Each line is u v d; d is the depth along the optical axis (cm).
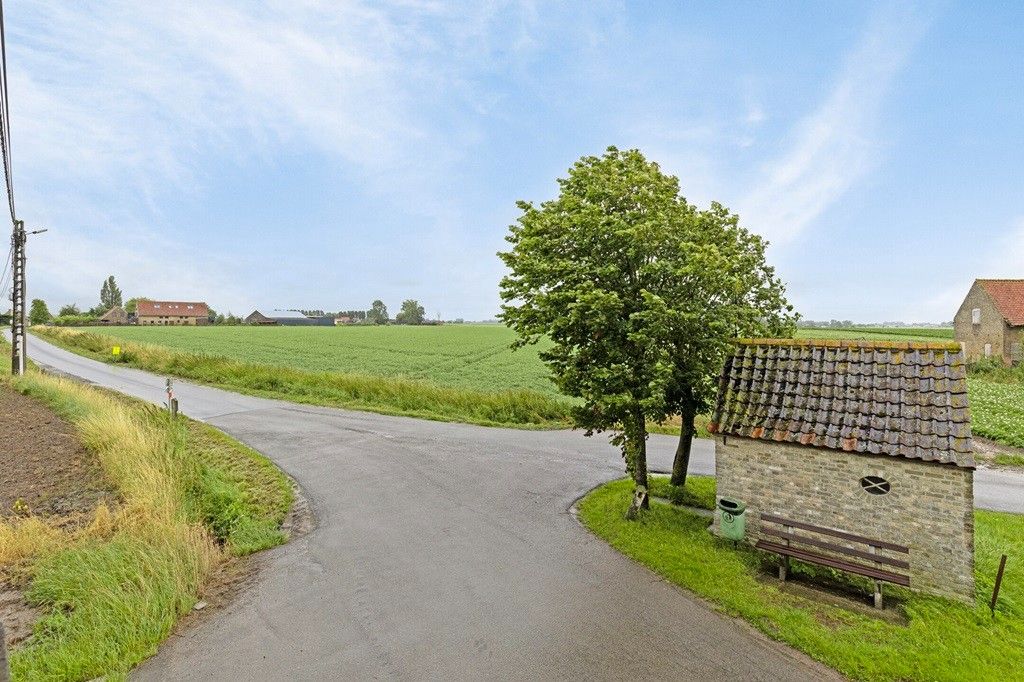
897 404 912
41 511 1077
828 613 767
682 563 898
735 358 1116
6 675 450
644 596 801
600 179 1076
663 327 995
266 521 1063
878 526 885
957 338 4916
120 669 609
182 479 1152
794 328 1352
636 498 1097
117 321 12988
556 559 922
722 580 845
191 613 738
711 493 1298
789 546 896
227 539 970
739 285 1080
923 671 636
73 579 760
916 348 966
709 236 1183
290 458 1511
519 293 1112
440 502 1198
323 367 4128
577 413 1149
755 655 664
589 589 819
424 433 1867
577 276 1031
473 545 975
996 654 677
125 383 2981
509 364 4409
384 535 1012
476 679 609
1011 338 4234
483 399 2311
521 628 711
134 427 1454
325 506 1162
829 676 629
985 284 4494
